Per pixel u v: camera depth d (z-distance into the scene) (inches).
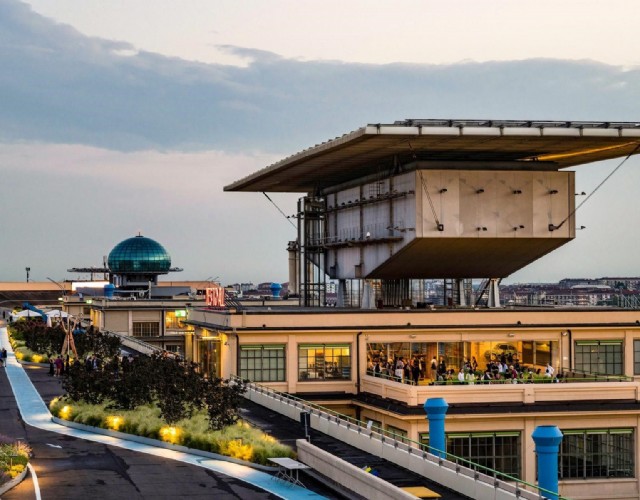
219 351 2625.5
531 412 2288.4
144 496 1477.6
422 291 3326.8
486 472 2268.7
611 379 2501.2
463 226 2824.8
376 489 1384.1
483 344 2719.0
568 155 2913.4
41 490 1505.9
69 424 2176.4
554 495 1294.3
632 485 2358.5
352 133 2465.6
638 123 2541.8
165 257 6702.8
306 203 3713.1
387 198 2979.8
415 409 2235.5
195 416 2003.0
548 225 2891.2
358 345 2586.1
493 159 2945.4
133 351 3922.2
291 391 2544.3
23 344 4370.1
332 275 3526.1
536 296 3496.6
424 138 2466.8
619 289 4569.4
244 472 1670.8
